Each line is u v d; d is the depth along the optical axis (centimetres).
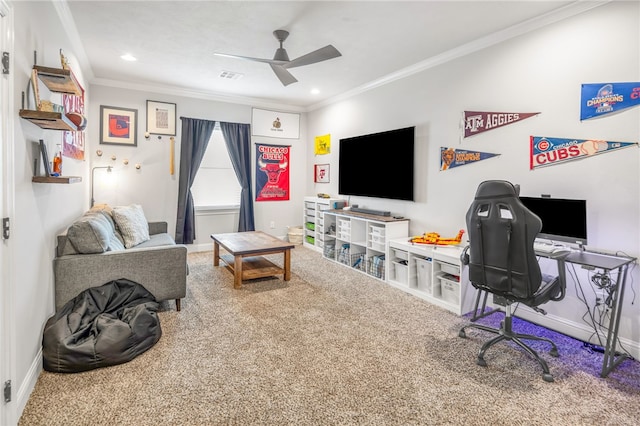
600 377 213
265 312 307
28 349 185
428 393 193
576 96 263
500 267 218
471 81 341
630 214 238
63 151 280
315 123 614
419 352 240
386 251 392
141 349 230
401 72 419
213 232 569
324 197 573
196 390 192
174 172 525
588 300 264
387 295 356
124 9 279
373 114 476
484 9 271
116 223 355
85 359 206
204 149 540
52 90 243
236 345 246
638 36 232
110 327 221
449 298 321
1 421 151
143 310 244
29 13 198
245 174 579
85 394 187
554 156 277
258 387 196
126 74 446
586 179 259
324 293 359
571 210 249
